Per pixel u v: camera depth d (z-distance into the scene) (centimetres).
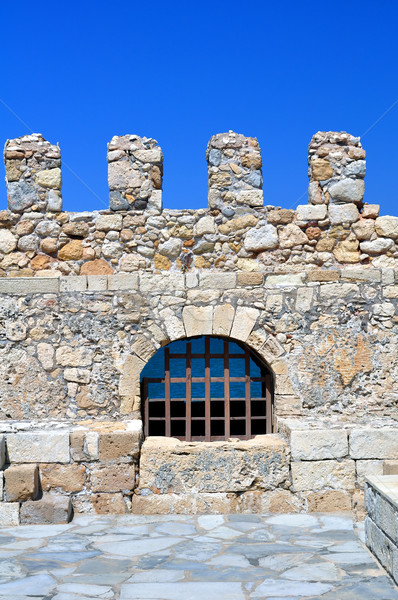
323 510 725
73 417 814
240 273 830
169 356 852
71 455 714
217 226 843
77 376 816
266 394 860
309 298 830
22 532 646
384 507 523
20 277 826
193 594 477
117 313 821
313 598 466
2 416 812
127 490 717
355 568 530
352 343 830
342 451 729
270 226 842
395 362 830
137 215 839
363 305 833
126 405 814
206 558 562
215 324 823
